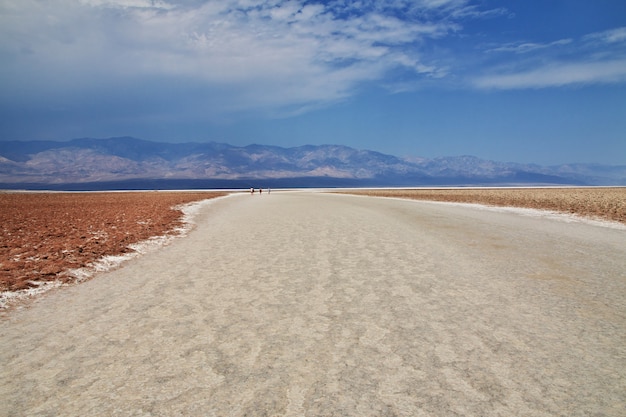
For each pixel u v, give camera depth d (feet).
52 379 14.03
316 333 17.79
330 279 27.48
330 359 15.16
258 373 14.12
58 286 26.55
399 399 12.35
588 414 11.56
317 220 66.18
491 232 50.01
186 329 18.56
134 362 15.20
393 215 73.92
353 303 22.11
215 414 11.66
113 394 12.93
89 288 26.20
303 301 22.57
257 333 17.89
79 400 12.63
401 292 24.17
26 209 92.99
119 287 26.35
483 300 22.50
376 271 29.68
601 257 34.50
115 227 56.49
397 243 42.01
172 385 13.41
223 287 25.84
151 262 34.47
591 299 22.56
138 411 11.91
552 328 18.19
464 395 12.57
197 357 15.51
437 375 13.85
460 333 17.63
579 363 14.74
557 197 133.18
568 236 46.47
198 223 65.67
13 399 12.78
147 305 22.33
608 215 68.64
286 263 32.83
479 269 30.17
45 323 19.69
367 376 13.82
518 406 11.96
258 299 23.07
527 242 42.39
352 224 59.62
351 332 17.85
